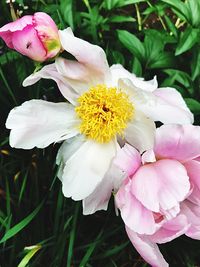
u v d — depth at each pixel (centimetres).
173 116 30
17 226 33
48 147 37
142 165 28
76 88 31
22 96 39
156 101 30
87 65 30
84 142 31
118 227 36
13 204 36
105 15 44
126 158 28
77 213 33
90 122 30
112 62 40
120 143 31
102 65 30
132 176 28
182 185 26
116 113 30
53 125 31
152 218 27
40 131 30
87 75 31
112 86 31
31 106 30
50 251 35
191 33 38
